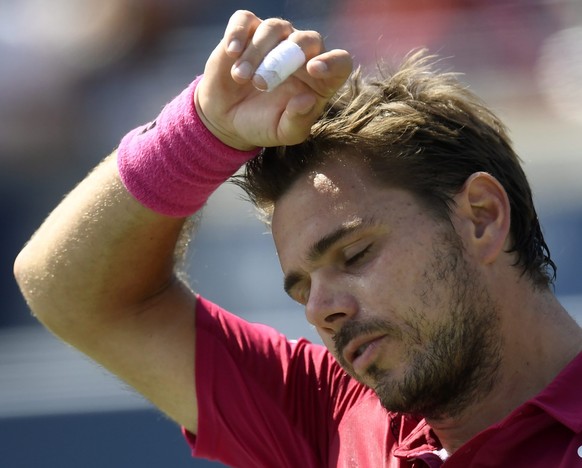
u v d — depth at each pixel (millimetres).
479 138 6777
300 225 6496
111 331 7750
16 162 17344
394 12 17000
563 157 16188
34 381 14406
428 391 6297
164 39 17984
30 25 17875
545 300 6699
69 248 7445
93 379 13953
